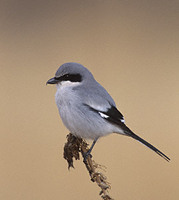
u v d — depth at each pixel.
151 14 15.81
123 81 12.20
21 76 12.76
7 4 16.81
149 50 13.78
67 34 14.65
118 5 16.42
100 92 6.87
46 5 16.70
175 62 13.35
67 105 6.65
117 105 11.32
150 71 12.73
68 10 16.38
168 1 16.27
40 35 14.88
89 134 6.78
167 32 14.87
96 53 13.41
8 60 13.65
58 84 6.87
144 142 6.80
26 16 16.12
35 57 13.65
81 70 6.87
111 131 6.87
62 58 13.38
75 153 5.44
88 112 6.64
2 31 15.30
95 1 16.81
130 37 14.39
